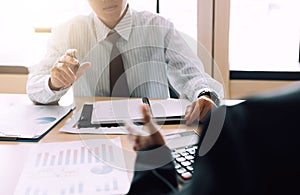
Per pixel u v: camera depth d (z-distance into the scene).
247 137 0.35
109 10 0.96
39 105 1.23
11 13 1.99
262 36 2.11
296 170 0.32
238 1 2.04
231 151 0.36
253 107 0.36
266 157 0.34
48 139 0.90
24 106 1.22
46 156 0.79
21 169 0.73
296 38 2.12
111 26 0.96
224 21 1.94
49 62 1.24
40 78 1.23
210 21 1.95
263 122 0.34
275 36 2.12
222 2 1.92
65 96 1.23
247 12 2.07
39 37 1.99
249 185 0.34
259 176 0.34
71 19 1.13
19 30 2.00
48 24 1.96
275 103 0.34
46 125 1.00
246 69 1.97
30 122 1.04
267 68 1.98
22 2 1.96
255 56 2.09
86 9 1.64
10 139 0.90
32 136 0.92
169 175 0.57
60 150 0.82
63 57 1.08
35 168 0.73
